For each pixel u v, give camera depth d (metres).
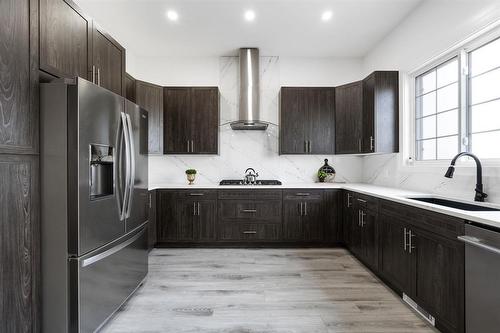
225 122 4.36
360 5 2.96
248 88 4.03
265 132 4.39
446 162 2.64
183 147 4.00
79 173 1.62
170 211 3.76
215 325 1.96
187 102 4.01
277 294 2.43
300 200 3.77
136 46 3.96
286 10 3.06
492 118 2.22
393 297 2.38
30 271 1.54
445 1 2.55
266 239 3.77
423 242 2.00
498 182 2.05
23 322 1.50
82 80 1.65
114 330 1.91
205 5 2.96
